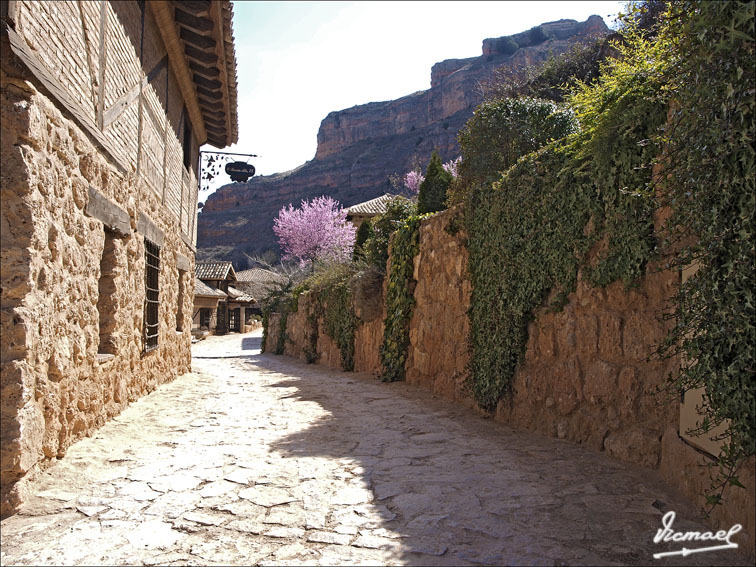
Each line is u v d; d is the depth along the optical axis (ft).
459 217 25.84
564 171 17.57
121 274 19.80
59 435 13.82
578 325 17.04
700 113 10.00
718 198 9.75
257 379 38.68
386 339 35.12
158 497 11.92
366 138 363.97
